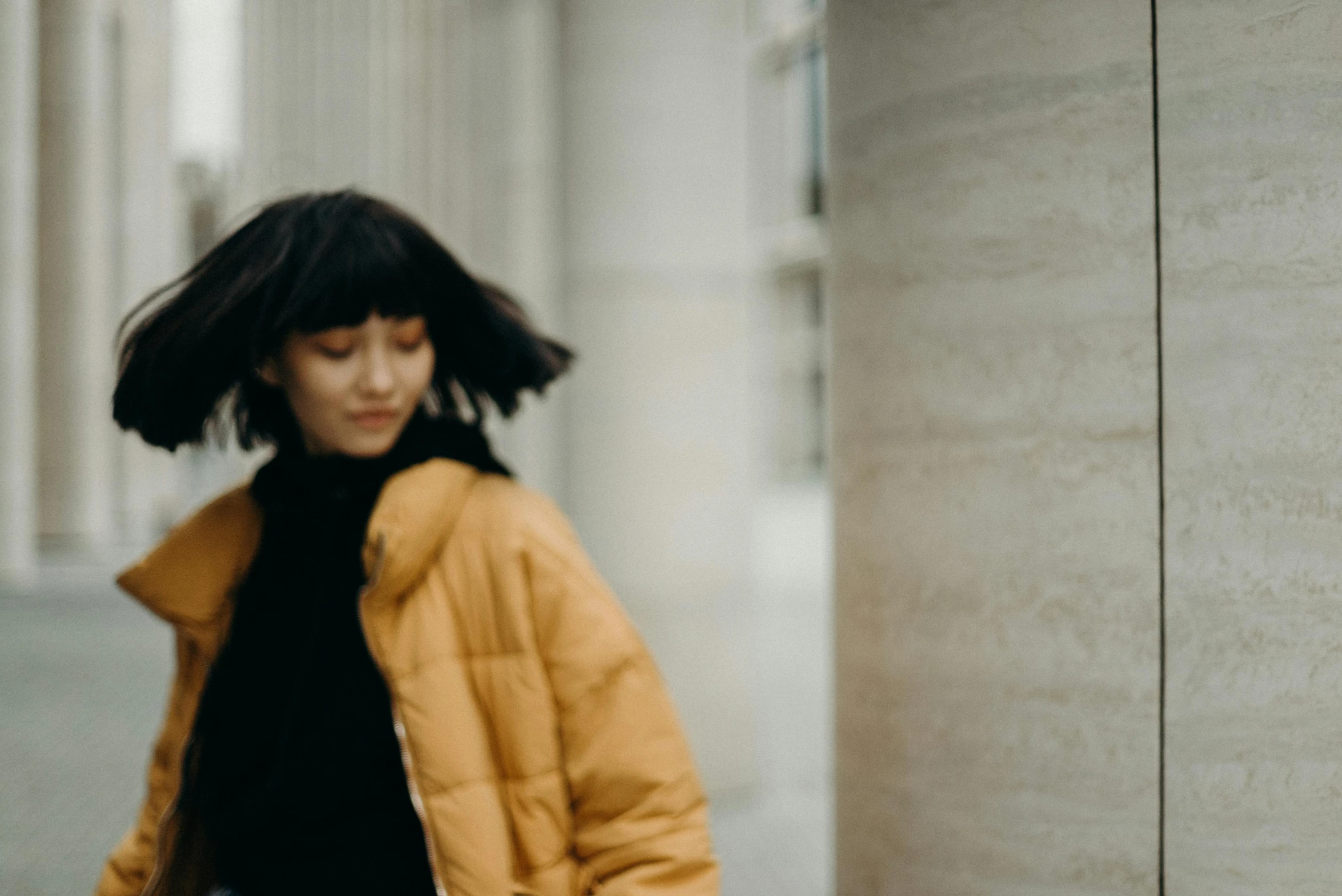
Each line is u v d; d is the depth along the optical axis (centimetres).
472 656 133
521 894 128
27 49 1247
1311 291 124
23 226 1238
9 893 401
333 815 135
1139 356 133
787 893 389
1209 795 129
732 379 492
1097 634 137
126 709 682
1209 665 129
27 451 1255
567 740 130
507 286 533
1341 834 123
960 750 151
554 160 497
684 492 480
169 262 2338
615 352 476
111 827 473
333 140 1564
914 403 157
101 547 1667
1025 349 143
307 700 137
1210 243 129
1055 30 140
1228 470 128
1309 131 124
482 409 156
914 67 155
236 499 154
